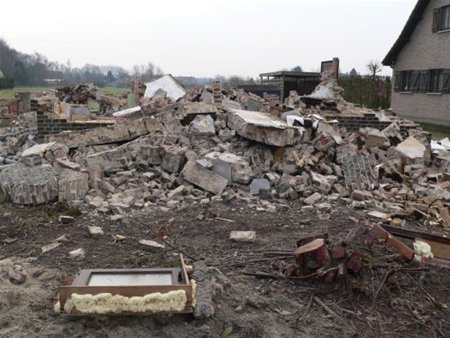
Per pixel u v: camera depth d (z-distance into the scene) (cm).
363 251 496
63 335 382
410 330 417
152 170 824
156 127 942
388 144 989
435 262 481
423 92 2361
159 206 716
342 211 717
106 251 555
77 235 604
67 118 1050
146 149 836
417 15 2345
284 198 766
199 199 743
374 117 1155
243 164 796
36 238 595
